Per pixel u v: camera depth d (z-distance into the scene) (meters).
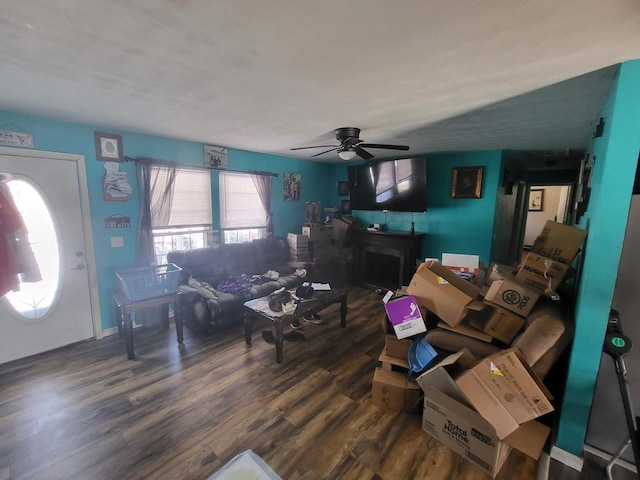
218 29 1.22
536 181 6.45
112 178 3.07
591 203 1.80
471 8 1.05
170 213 3.60
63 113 2.49
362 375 2.52
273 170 4.81
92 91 1.96
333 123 2.75
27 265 2.31
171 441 1.80
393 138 3.37
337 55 1.44
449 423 1.75
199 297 3.21
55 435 1.83
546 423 1.94
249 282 3.84
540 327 1.71
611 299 1.50
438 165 4.57
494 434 1.56
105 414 2.02
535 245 2.08
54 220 2.76
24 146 2.55
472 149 4.07
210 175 3.97
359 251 5.11
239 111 2.39
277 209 4.95
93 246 3.02
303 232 5.07
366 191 4.95
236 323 3.38
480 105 2.18
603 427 1.65
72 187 2.85
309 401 2.19
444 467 1.65
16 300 2.63
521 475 1.61
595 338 1.55
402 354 2.26
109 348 2.91
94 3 1.04
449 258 2.95
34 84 1.84
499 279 2.21
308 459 1.69
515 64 1.51
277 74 1.67
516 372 1.56
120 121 2.74
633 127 1.40
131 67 1.59
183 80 1.77
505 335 1.99
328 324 3.54
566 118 2.46
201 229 3.98
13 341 2.62
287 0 1.02
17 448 1.74
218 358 2.76
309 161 5.43
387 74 1.66
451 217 4.51
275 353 2.86
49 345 2.82
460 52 1.39
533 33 1.21
